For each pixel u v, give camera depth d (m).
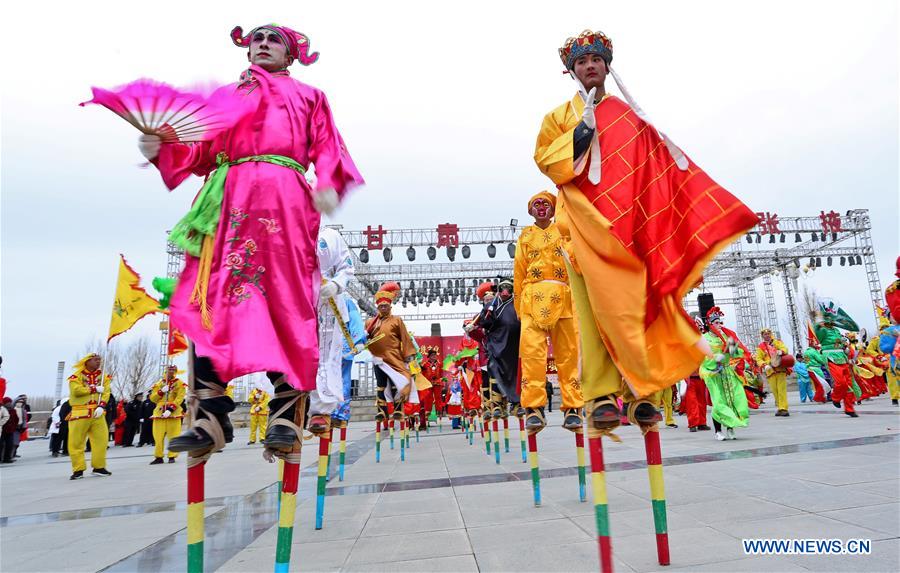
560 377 4.10
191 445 1.82
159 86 1.90
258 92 2.31
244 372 1.83
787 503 3.36
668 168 2.58
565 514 3.55
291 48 2.56
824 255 28.25
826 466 4.59
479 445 9.81
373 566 2.67
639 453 6.56
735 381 7.66
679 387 11.24
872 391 17.23
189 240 2.06
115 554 3.33
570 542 2.87
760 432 8.17
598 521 2.09
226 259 2.02
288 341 1.99
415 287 29.70
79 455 8.66
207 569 2.85
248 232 2.07
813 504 3.28
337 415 6.01
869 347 17.58
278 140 2.22
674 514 3.30
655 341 2.38
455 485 5.12
